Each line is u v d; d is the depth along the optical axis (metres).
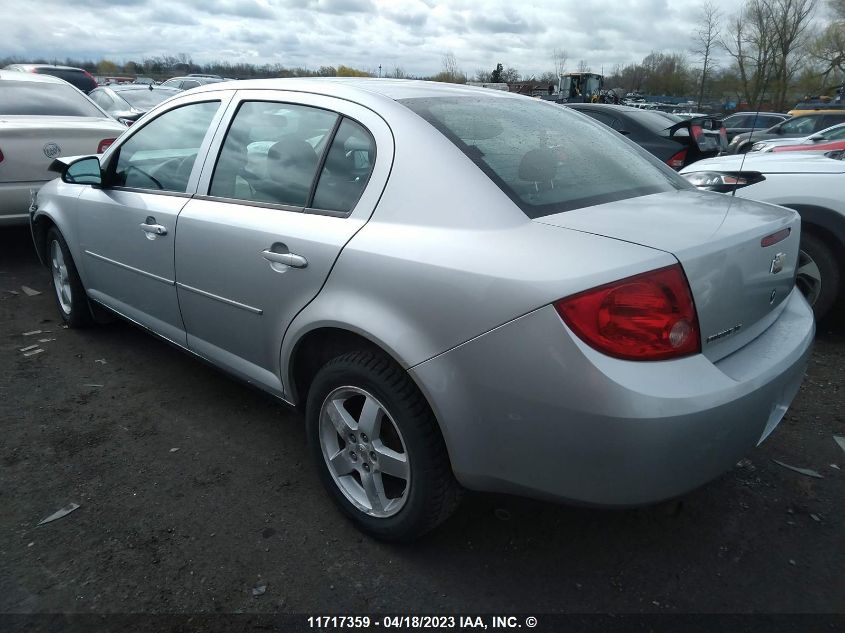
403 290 2.07
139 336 4.37
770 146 12.61
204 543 2.41
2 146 5.32
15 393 3.54
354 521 2.47
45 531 2.45
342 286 2.25
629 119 8.16
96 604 2.11
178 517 2.55
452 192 2.12
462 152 2.20
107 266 3.66
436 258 2.02
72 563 2.29
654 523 2.54
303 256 2.39
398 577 2.26
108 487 2.73
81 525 2.49
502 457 1.96
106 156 3.65
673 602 2.16
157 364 3.93
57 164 4.12
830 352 4.15
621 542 2.44
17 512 2.56
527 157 2.34
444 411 2.01
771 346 2.21
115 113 10.93
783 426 3.24
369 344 2.27
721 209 2.34
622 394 1.73
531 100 3.02
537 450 1.89
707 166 4.97
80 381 3.69
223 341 2.93
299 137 2.63
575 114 3.06
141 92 12.53
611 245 1.87
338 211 2.39
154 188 3.28
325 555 2.36
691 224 2.09
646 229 2.00
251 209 2.69
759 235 2.15
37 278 5.64
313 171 2.53
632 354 1.77
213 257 2.80
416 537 2.30
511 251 1.92
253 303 2.65
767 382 2.00
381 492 2.36
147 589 2.18
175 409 3.40
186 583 2.21
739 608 2.13
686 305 1.84
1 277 5.65
